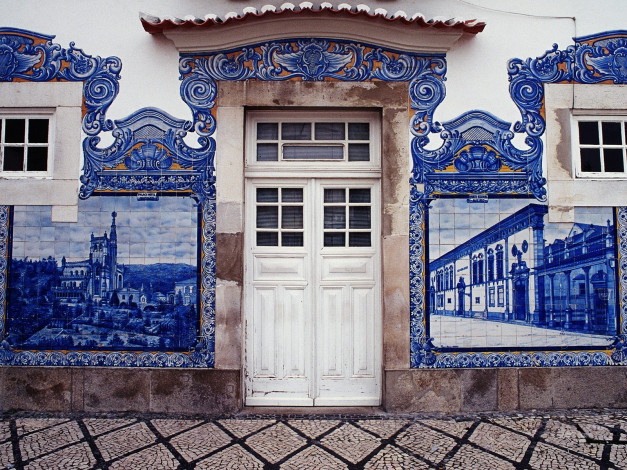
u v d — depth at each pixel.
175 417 3.56
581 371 3.73
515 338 3.73
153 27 3.67
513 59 3.83
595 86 3.85
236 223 3.70
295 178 3.86
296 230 3.85
